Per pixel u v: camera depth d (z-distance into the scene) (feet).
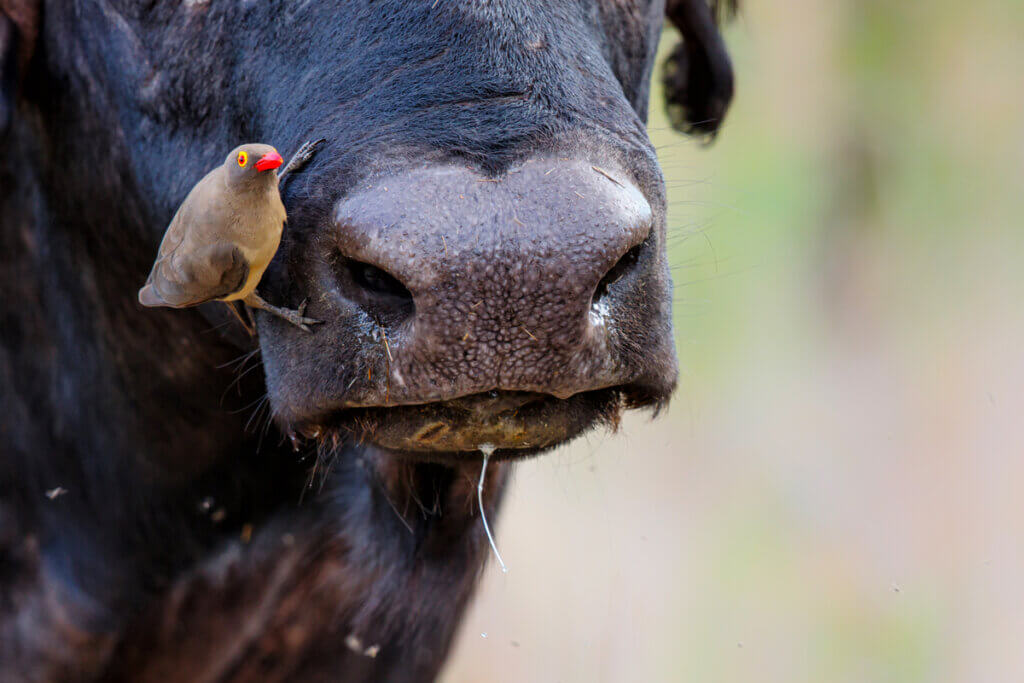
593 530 120.88
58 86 46.98
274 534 53.83
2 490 52.60
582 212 32.60
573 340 32.76
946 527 129.29
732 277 140.46
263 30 40.34
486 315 32.30
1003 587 126.52
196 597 53.98
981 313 133.08
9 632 52.75
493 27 35.83
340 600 53.16
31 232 50.52
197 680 55.16
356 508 52.49
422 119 34.32
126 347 50.01
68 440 52.16
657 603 125.70
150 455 51.83
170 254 35.42
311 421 36.47
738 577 129.18
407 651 54.70
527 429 34.94
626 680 117.50
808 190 137.69
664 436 139.54
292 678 55.83
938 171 133.59
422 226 32.42
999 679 123.95
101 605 52.80
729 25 65.10
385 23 36.99
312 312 35.42
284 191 36.35
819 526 132.46
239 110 41.32
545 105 34.47
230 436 51.47
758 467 136.87
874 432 133.49
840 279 137.18
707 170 138.92
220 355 48.93
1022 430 130.11
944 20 130.11
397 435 35.35
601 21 43.75
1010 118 131.44
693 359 140.97
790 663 123.13
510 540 112.68
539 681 104.47
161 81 43.14
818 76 135.13
